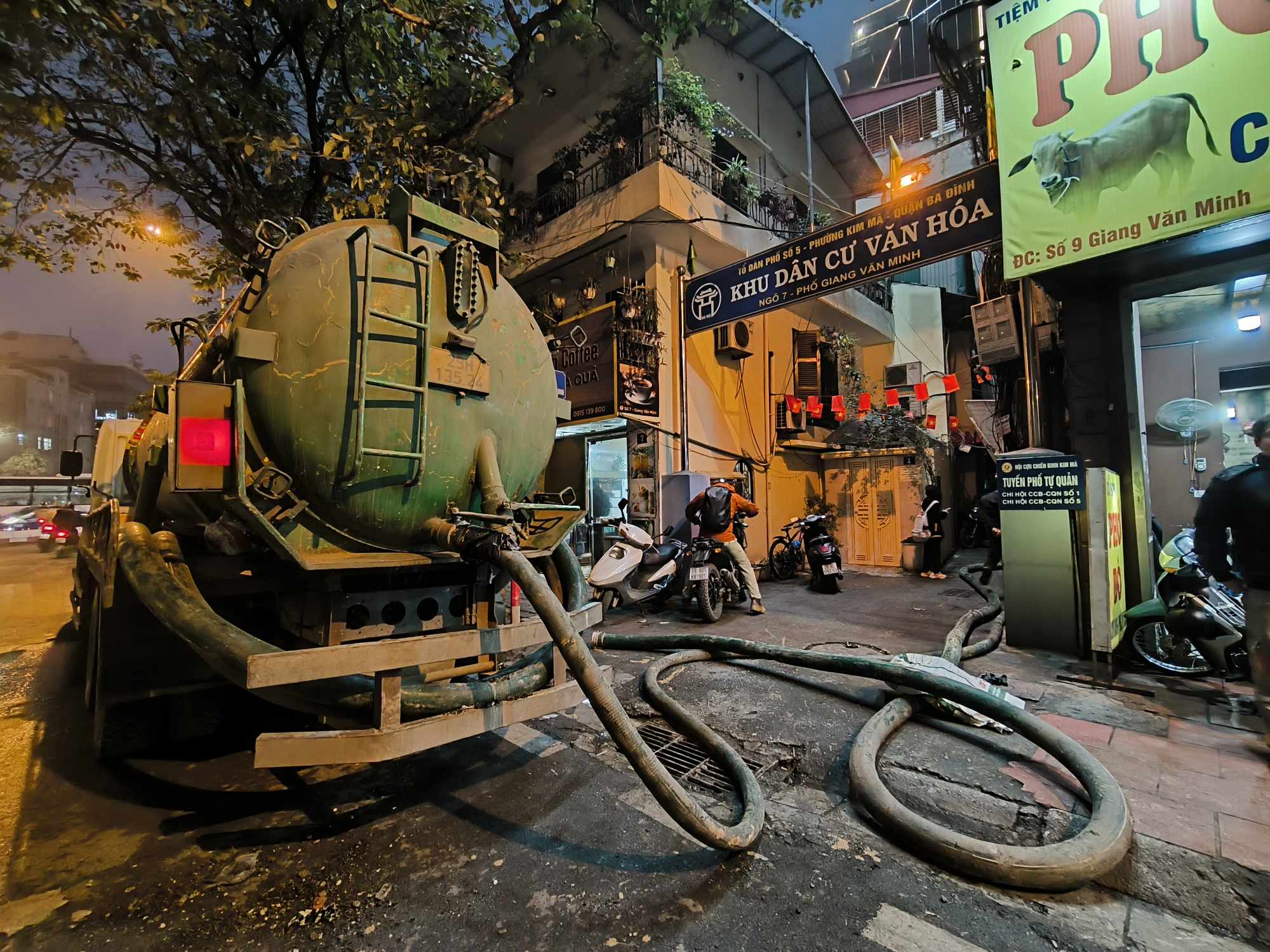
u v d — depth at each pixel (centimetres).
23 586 980
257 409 222
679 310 862
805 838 228
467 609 279
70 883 206
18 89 400
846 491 1070
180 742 317
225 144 573
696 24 777
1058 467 457
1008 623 480
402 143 556
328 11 533
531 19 625
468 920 185
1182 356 666
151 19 444
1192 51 382
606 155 869
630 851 221
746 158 1058
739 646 438
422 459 245
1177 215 388
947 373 1512
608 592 622
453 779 280
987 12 477
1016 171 462
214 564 268
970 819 238
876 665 355
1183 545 448
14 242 650
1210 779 263
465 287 258
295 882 205
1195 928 179
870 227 595
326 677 190
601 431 921
